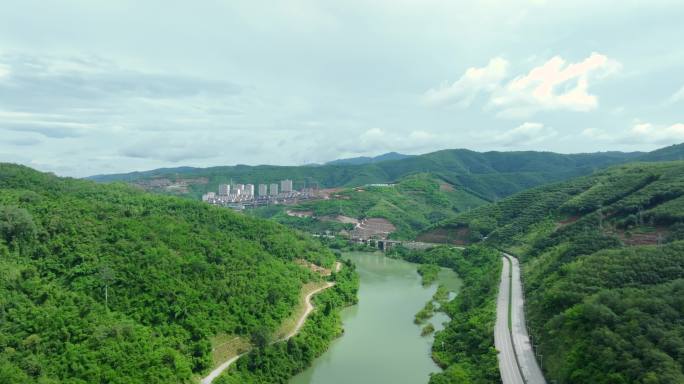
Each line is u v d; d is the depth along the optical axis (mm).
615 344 89750
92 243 126938
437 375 110125
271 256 178125
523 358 112562
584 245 162500
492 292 165875
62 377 88938
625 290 110875
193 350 109500
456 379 106625
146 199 191750
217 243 159000
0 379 80875
